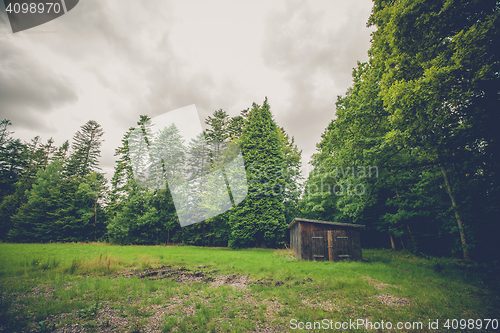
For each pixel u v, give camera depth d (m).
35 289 6.18
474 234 10.45
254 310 5.09
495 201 9.69
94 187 34.03
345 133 15.50
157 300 5.49
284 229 22.20
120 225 27.27
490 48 6.85
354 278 7.95
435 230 16.36
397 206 17.80
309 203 24.19
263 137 25.81
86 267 8.88
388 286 7.15
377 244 23.00
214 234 27.06
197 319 4.38
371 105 13.43
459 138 8.65
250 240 22.45
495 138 7.92
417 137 8.70
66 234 30.38
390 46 9.75
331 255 13.12
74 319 4.29
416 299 5.87
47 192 32.03
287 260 12.86
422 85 7.28
